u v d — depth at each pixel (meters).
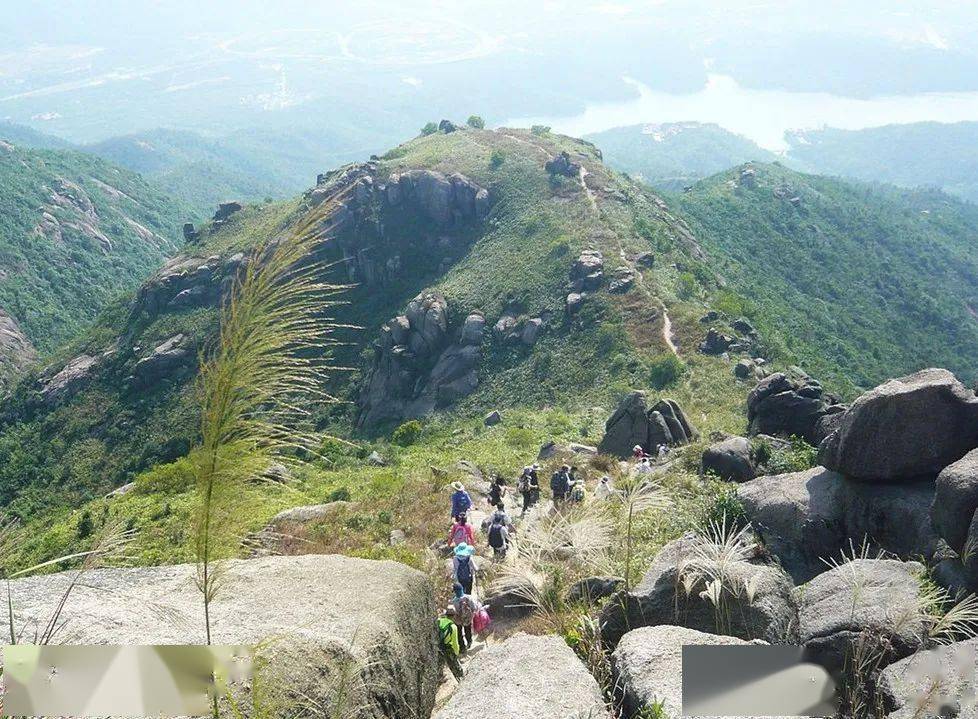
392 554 14.09
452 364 70.81
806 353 71.50
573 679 4.98
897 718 4.11
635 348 60.66
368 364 77.56
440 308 74.38
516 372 66.62
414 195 93.56
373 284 91.00
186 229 114.44
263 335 2.33
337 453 37.53
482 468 28.81
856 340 106.50
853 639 5.09
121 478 84.75
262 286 2.36
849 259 140.88
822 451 10.14
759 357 56.78
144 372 93.06
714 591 5.33
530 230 85.94
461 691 5.05
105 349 100.50
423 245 91.69
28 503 86.25
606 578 7.15
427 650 6.53
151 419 89.69
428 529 18.42
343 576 6.24
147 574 5.86
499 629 9.55
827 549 9.43
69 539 25.42
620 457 28.17
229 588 5.66
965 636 5.10
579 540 6.11
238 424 2.38
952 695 4.11
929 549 8.20
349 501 22.81
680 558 6.69
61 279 188.25
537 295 73.19
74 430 92.00
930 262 156.50
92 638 4.72
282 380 2.36
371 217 93.62
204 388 2.39
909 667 4.47
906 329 124.00
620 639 5.94
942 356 119.19
